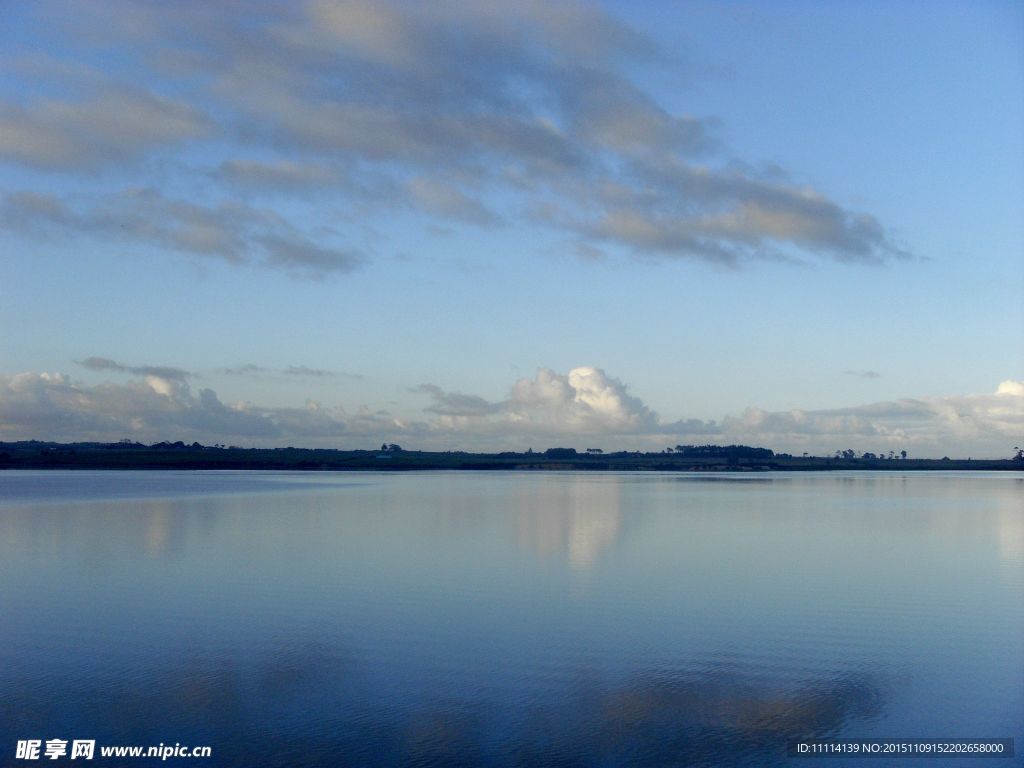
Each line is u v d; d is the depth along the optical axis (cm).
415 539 5500
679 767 1925
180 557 4656
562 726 2136
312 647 2784
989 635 2961
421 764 1928
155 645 2806
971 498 10462
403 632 2967
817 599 3547
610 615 3228
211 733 2081
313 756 1972
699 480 17425
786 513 7769
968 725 2167
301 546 5119
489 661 2638
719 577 4062
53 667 2573
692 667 2586
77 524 6406
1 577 4012
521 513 7619
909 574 4200
